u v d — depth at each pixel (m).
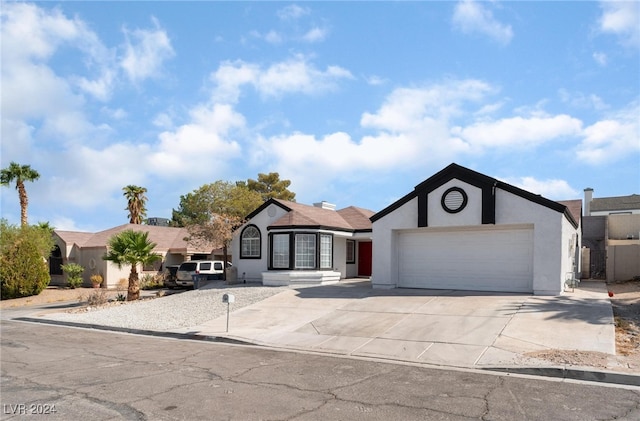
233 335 12.96
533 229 17.20
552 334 11.23
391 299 16.78
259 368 9.37
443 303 15.48
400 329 12.66
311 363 9.84
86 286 33.69
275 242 24.16
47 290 31.08
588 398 7.26
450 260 19.00
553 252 16.41
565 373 8.60
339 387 7.91
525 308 13.98
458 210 18.03
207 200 33.59
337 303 16.78
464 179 18.00
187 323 15.25
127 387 7.93
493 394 7.47
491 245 18.19
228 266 28.42
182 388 7.86
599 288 19.27
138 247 21.95
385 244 19.75
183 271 27.78
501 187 17.38
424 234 19.64
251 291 20.89
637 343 10.40
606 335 10.95
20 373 9.05
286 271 23.48
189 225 32.28
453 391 7.65
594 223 34.66
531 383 8.16
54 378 8.61
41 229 32.72
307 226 23.56
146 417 6.42
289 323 14.30
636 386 7.97
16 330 15.55
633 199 45.88
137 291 22.45
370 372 9.00
